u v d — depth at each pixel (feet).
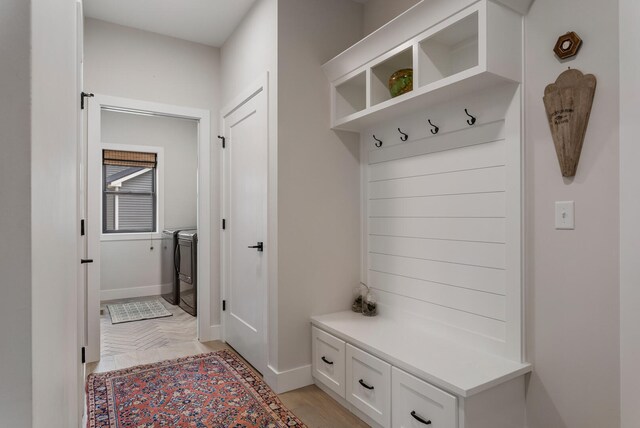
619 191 4.65
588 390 4.97
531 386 5.62
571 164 5.08
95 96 9.76
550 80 5.37
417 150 7.50
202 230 11.23
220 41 11.13
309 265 8.39
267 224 8.43
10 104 0.96
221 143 11.39
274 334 8.12
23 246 0.97
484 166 6.22
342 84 8.50
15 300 0.97
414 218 7.61
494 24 5.38
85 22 9.73
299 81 8.30
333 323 7.89
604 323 4.81
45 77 1.22
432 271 7.20
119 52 10.11
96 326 9.68
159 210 18.34
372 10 8.93
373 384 6.56
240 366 9.35
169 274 17.19
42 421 1.13
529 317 5.65
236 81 10.28
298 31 8.32
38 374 1.05
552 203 5.35
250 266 9.43
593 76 4.87
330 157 8.70
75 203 4.25
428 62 6.52
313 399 7.68
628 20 4.54
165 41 10.74
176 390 8.04
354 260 9.02
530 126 5.61
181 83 10.94
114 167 17.71
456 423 5.09
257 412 7.16
